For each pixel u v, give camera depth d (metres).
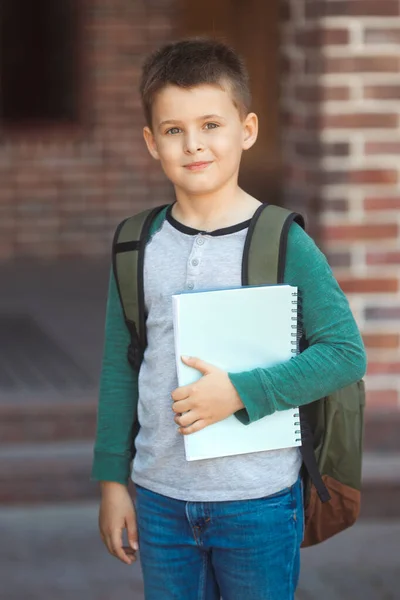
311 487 3.13
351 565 5.47
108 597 5.10
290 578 2.97
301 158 6.44
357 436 3.16
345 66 6.05
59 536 5.79
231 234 2.94
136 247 3.04
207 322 2.82
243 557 2.92
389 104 6.09
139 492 3.05
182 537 2.96
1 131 11.09
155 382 2.96
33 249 11.23
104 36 10.98
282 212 2.94
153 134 2.98
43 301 9.51
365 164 6.12
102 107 11.12
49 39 11.12
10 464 6.14
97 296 9.73
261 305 2.84
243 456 2.89
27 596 5.09
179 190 2.99
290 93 6.56
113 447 3.15
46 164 11.14
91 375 7.06
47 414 6.39
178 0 10.98
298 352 3.02
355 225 6.17
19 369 7.22
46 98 11.19
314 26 6.13
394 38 6.05
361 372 2.92
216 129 2.90
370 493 6.04
